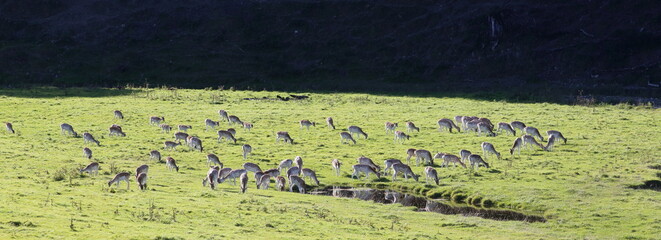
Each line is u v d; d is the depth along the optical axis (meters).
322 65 170.12
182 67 164.88
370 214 55.25
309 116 107.12
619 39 169.25
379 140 89.25
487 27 178.00
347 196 64.56
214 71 163.50
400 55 174.50
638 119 102.69
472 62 169.38
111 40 179.25
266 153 81.38
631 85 152.12
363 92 143.75
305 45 179.50
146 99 123.44
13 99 119.44
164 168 71.88
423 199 63.25
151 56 170.50
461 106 118.38
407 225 51.75
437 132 94.00
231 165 75.06
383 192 65.62
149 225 44.66
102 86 149.88
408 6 192.88
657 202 59.09
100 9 194.50
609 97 136.25
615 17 178.25
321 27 186.50
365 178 69.62
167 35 182.88
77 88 140.00
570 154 79.00
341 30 185.12
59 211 46.38
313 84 157.38
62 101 118.94
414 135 92.19
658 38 168.00
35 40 178.38
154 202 52.59
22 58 165.50
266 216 50.38
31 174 63.94
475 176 69.12
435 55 173.38
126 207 49.88
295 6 195.50
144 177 59.09
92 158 76.19
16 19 187.88
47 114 106.44
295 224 48.59
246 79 159.62
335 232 47.19
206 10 194.50
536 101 127.56
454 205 61.19
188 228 44.81
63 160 73.06
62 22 187.12
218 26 186.62
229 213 50.41
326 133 93.75
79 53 170.50
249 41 181.38
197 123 101.00
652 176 68.00
